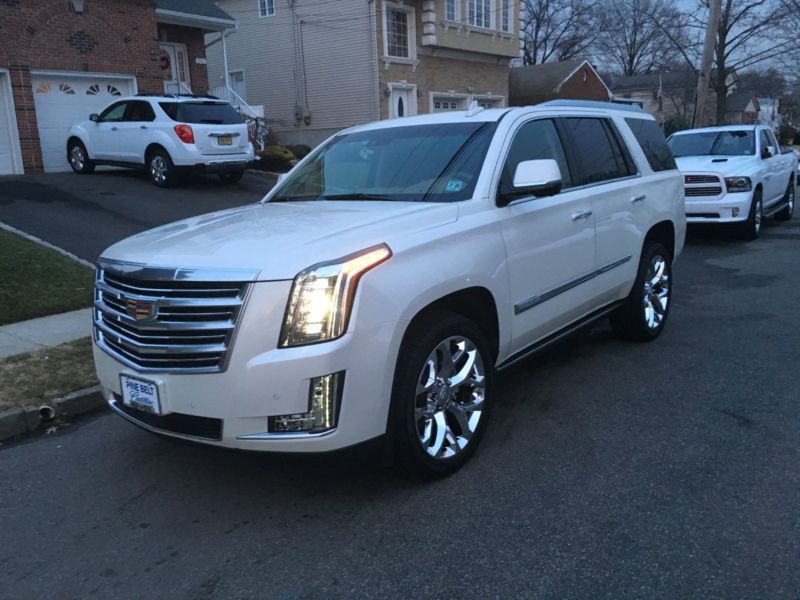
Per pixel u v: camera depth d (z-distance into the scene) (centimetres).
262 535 341
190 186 1483
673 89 5394
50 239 995
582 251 501
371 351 331
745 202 1136
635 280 593
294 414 322
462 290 389
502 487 378
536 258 450
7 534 351
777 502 353
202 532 346
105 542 341
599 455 412
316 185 492
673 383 529
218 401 323
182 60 2017
